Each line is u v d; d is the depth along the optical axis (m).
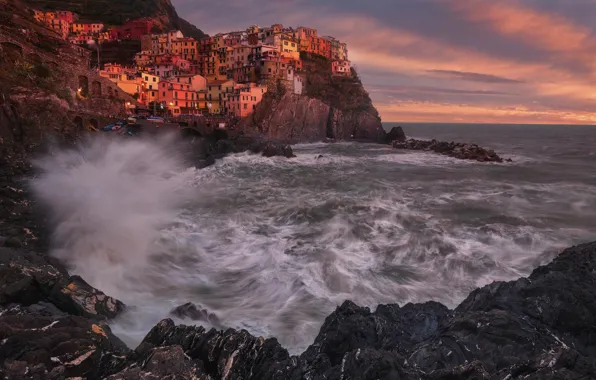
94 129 66.31
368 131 130.12
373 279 21.45
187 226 30.72
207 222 31.91
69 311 15.88
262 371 12.00
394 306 15.21
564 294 13.15
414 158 87.06
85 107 72.56
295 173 60.66
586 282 14.29
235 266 23.55
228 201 39.75
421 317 14.27
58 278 16.70
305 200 39.97
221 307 18.70
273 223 32.19
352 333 13.02
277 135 113.81
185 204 38.22
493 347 11.02
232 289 20.64
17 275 15.92
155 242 26.19
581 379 9.37
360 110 137.00
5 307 14.80
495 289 14.75
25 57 61.19
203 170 59.16
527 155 103.62
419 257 24.47
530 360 9.95
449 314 14.14
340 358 12.52
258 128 111.75
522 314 12.78
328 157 83.19
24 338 11.08
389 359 10.14
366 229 29.92
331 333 13.24
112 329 15.99
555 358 9.86
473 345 11.20
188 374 10.48
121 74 103.38
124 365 11.50
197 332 13.52
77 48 86.31
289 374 11.41
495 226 31.17
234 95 112.81
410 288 20.47
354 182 52.91
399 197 42.53
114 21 161.38
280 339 15.84
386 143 128.25
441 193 45.94
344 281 21.12
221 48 143.25
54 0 157.50
